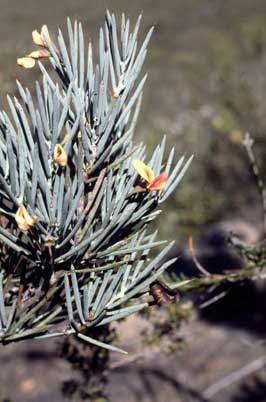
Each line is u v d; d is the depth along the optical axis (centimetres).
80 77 33
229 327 147
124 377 132
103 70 33
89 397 69
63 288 34
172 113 218
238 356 135
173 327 67
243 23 341
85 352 66
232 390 130
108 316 33
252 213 192
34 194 31
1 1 314
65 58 33
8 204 34
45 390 133
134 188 33
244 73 222
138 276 33
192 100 214
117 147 33
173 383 130
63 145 33
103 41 33
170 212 188
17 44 94
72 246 33
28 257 33
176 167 34
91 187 33
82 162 31
